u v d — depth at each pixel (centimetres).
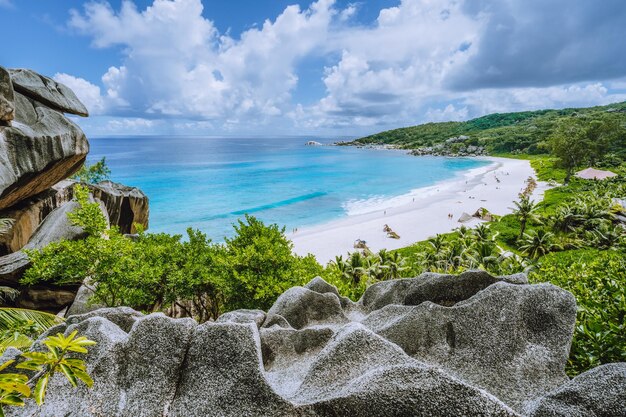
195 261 1501
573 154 8612
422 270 3691
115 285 1300
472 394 302
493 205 7300
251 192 9538
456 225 5944
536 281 1328
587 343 538
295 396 371
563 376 427
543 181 9725
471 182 10662
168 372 383
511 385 422
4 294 1495
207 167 15425
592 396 304
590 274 1061
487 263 3328
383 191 9706
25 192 1653
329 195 9156
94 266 1335
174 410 359
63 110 1900
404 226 6003
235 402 348
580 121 10269
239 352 372
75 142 1773
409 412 310
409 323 518
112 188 2516
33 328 938
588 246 4053
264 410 337
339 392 337
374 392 320
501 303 491
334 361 386
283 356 543
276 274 1491
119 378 380
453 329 495
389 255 3722
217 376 368
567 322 469
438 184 10662
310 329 554
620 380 304
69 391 369
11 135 1432
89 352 392
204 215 6944
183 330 404
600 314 630
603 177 6994
